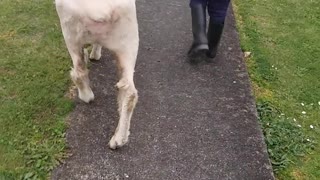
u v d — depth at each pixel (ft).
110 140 6.27
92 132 6.46
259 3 9.69
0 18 8.47
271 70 7.98
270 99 7.40
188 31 8.57
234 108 7.06
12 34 8.13
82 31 5.66
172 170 6.05
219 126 6.73
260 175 6.09
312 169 6.37
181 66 7.75
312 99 7.51
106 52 7.84
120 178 5.89
